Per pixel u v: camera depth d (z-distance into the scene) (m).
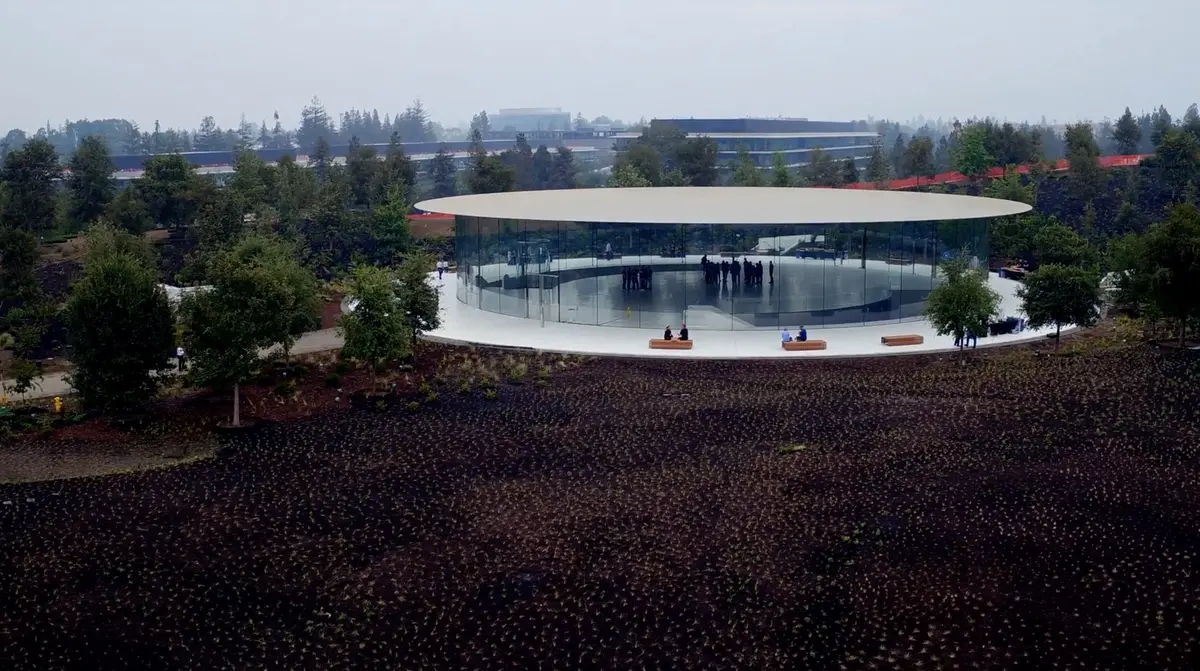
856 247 62.72
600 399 47.19
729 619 27.64
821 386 48.38
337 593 29.53
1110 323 61.78
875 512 33.66
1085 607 27.59
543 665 25.86
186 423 45.66
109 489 37.72
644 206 69.25
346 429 44.09
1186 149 111.69
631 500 35.25
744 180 138.12
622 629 27.34
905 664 25.42
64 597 29.67
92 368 45.31
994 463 37.41
